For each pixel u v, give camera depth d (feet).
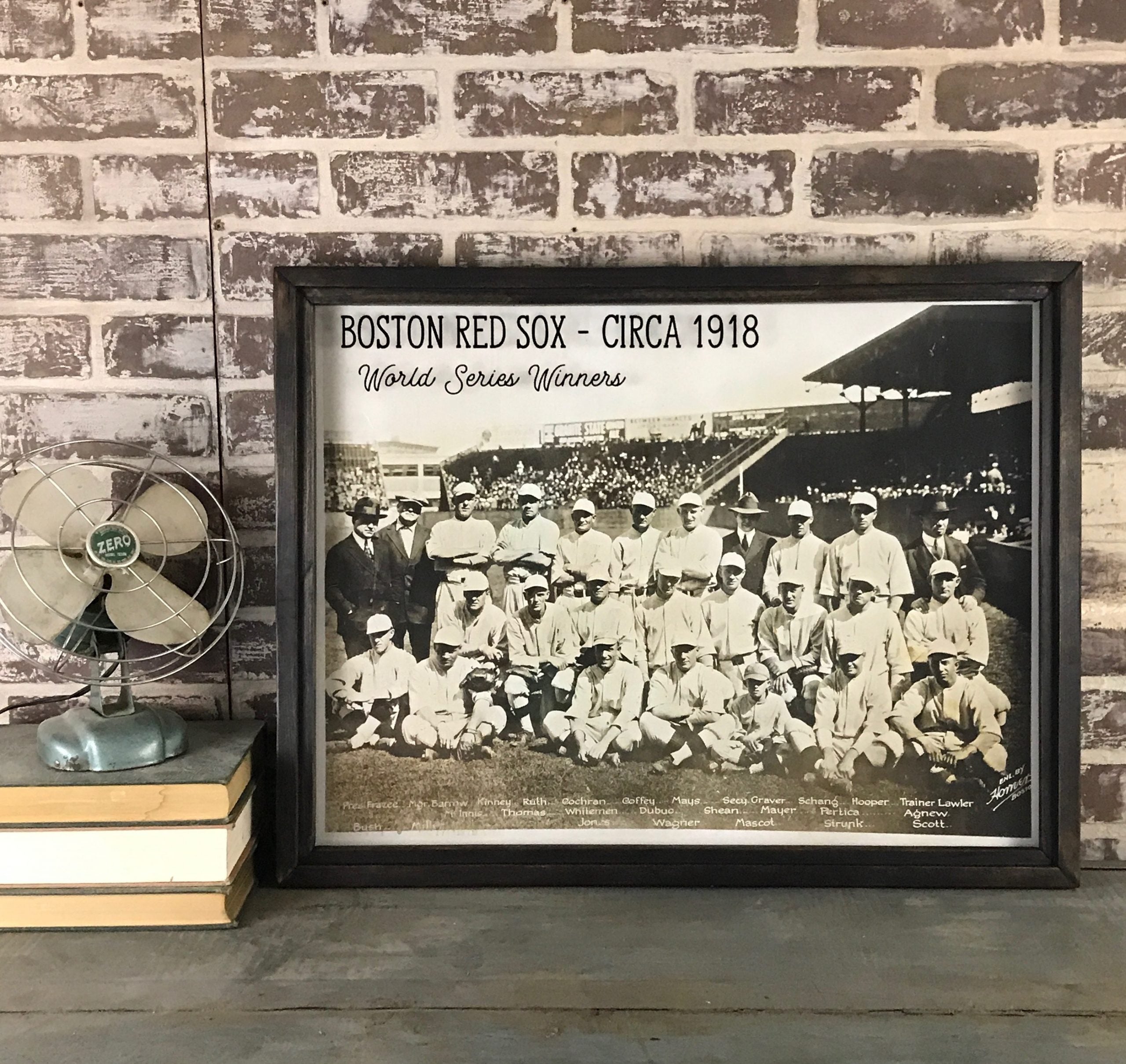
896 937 3.22
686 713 3.66
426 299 3.59
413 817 3.65
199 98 3.68
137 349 3.75
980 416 3.62
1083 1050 2.69
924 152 3.67
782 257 3.69
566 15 3.65
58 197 3.71
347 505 3.66
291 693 3.54
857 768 3.64
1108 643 3.75
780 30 3.65
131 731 3.29
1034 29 3.63
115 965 3.05
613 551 3.67
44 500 3.41
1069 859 3.54
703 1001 2.88
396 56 3.67
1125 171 3.66
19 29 3.66
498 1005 2.86
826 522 3.64
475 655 3.67
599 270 3.56
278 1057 2.65
